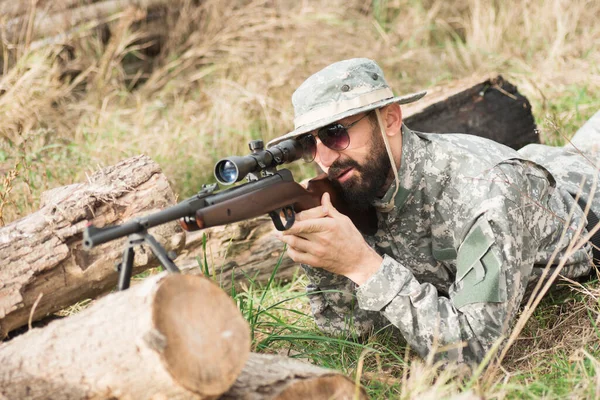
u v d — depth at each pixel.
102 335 2.22
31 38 7.16
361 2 9.06
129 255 2.38
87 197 2.95
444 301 3.06
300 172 6.01
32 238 2.83
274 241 4.32
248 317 3.49
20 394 2.32
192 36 7.90
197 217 2.50
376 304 3.04
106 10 7.61
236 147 6.36
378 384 3.12
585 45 7.72
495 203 3.07
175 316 2.18
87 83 7.41
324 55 7.59
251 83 7.05
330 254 2.99
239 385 2.40
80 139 6.21
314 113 3.09
